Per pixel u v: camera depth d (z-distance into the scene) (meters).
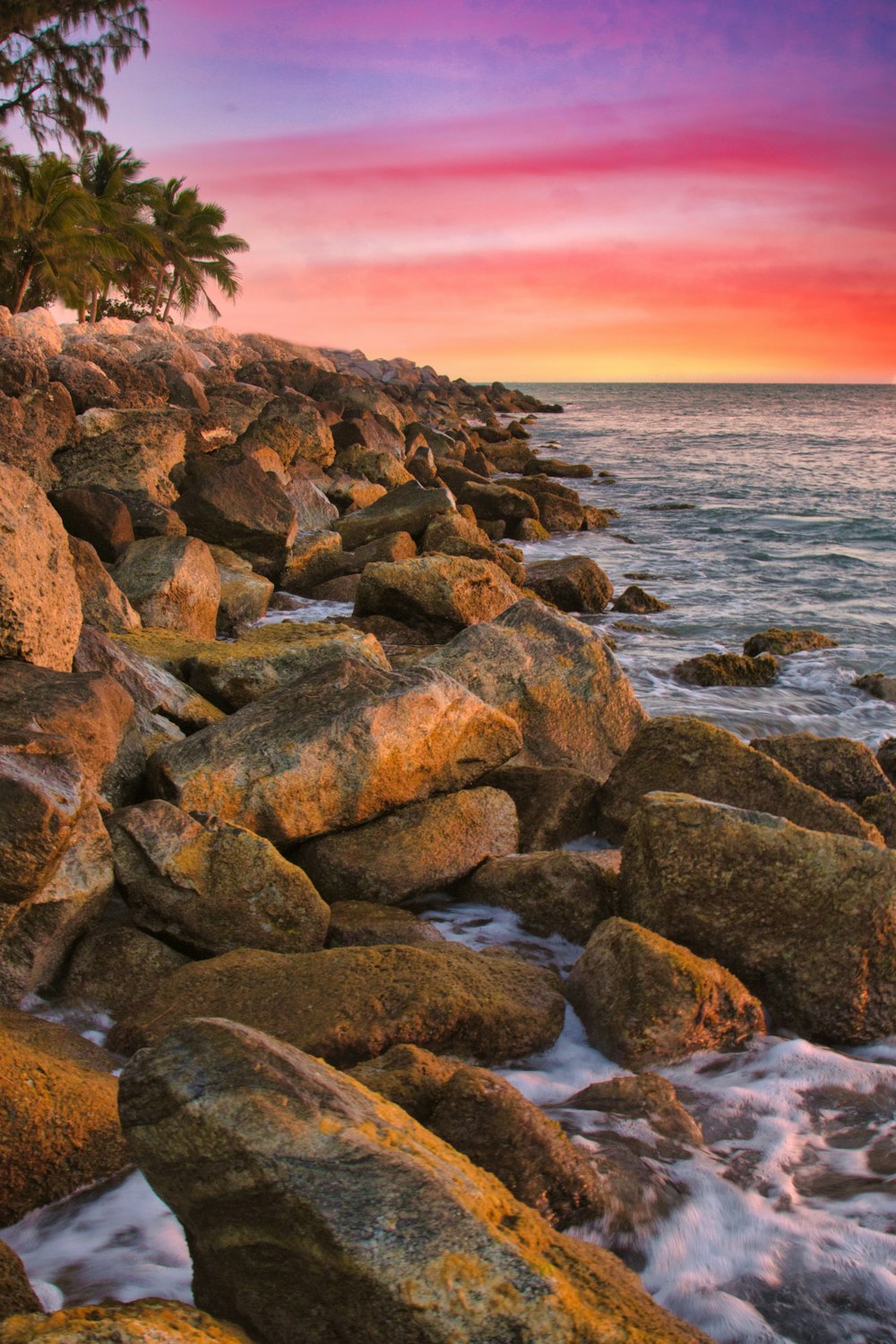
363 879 6.55
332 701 6.94
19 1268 3.34
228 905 5.71
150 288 47.31
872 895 5.52
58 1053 4.55
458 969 5.21
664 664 13.75
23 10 20.98
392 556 16.08
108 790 6.81
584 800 7.77
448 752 7.16
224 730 6.89
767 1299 3.72
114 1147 4.16
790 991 5.54
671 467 43.22
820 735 11.28
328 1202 2.93
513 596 13.14
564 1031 5.32
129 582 11.68
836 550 23.36
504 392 90.56
